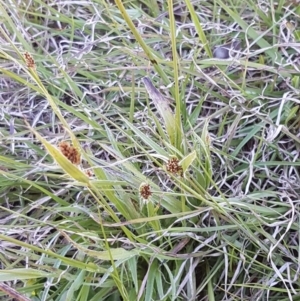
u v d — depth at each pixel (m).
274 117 0.32
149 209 0.25
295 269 0.27
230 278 0.27
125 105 0.34
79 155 0.17
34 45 0.38
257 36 0.34
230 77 0.34
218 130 0.32
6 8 0.37
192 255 0.26
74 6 0.38
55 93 0.35
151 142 0.26
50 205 0.31
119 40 0.36
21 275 0.24
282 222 0.26
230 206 0.25
